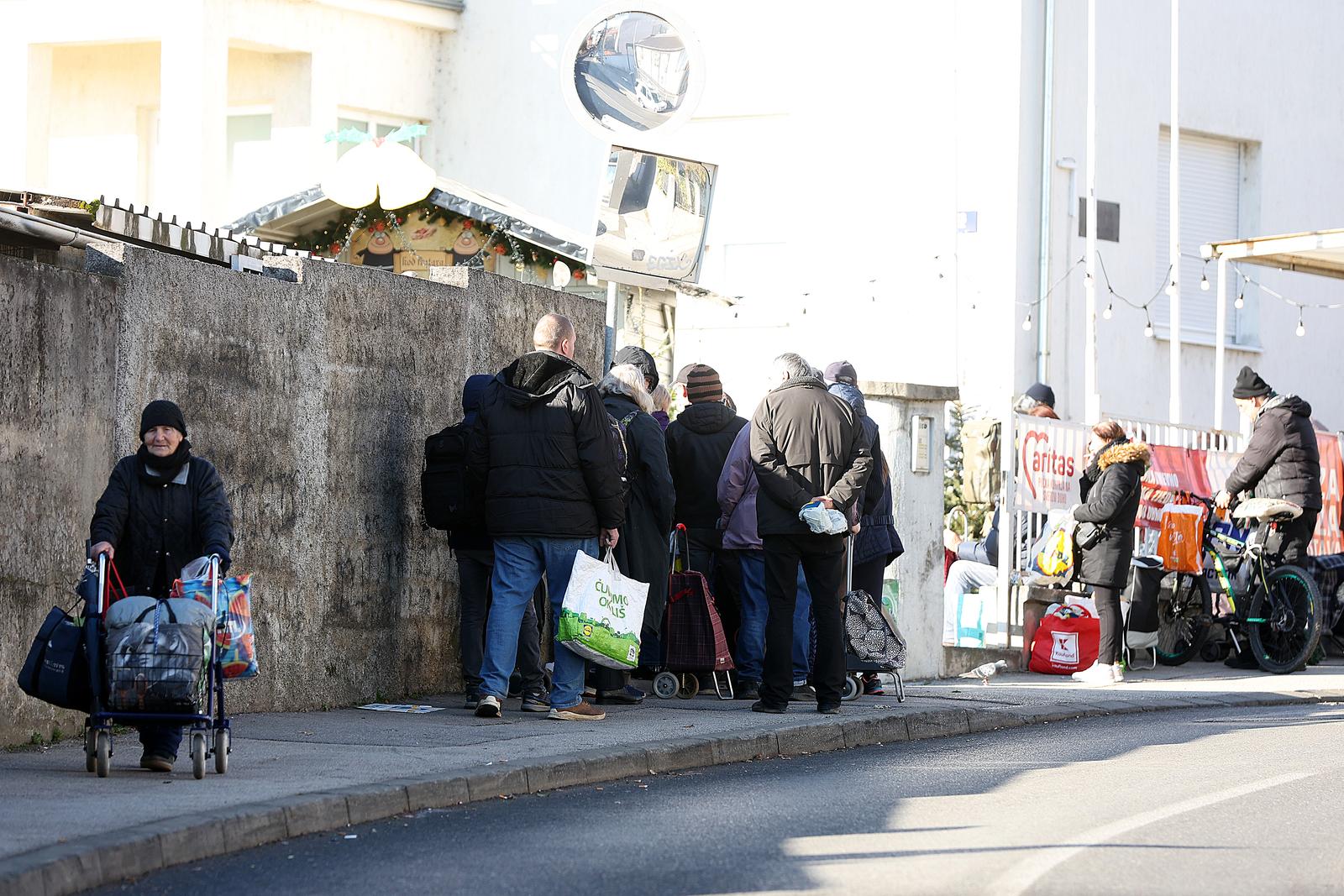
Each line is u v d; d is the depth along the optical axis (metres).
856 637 17.47
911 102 34.16
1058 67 33.62
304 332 16.34
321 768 12.51
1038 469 23.20
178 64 34.84
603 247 20.53
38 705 13.73
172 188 34.84
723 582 18.56
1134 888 9.49
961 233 33.62
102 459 14.28
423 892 9.38
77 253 15.59
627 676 17.55
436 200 28.08
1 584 13.27
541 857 10.27
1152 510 23.81
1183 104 36.03
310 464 16.39
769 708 16.48
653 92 20.48
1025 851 10.49
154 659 11.63
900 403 21.27
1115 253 34.69
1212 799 12.46
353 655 16.94
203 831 10.20
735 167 36.03
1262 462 23.27
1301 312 38.56
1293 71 38.28
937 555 21.58
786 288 35.44
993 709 17.47
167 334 14.87
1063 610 21.94
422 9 38.84
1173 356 31.39
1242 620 23.14
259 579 15.77
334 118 37.53
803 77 35.28
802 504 16.14
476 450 15.74
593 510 15.75
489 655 15.77
